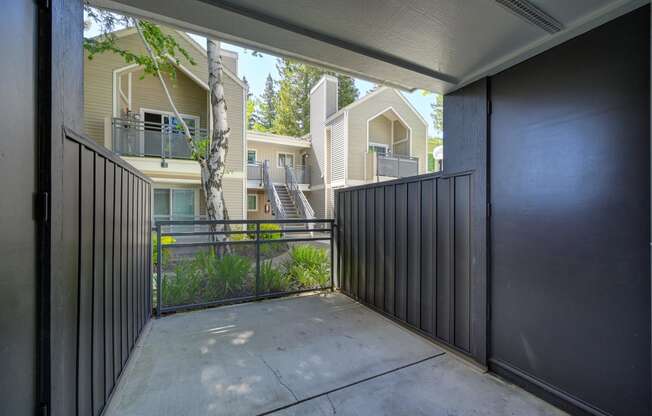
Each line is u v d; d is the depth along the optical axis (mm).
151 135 8141
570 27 1806
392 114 13445
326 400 1985
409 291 3176
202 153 6551
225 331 3057
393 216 3438
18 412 970
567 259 1871
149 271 3361
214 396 2012
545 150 1997
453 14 1757
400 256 3312
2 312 884
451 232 2697
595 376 1743
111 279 1912
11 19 919
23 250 995
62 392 1238
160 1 1717
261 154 14602
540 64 2041
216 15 1847
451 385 2160
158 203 9188
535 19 1749
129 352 2424
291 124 23609
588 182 1771
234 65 9750
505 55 2162
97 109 7926
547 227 1980
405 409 1903
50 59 1130
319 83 14211
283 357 2537
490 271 2361
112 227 1922
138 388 2084
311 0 1695
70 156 1310
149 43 6191
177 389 2080
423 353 2627
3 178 884
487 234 2371
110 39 6035
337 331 3088
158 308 3471
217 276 3971
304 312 3641
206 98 9438
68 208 1287
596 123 1738
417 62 2320
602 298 1715
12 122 929
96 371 1668
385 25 1907
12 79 928
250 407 1912
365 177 12539
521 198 2143
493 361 2334
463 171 2592
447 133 2771
